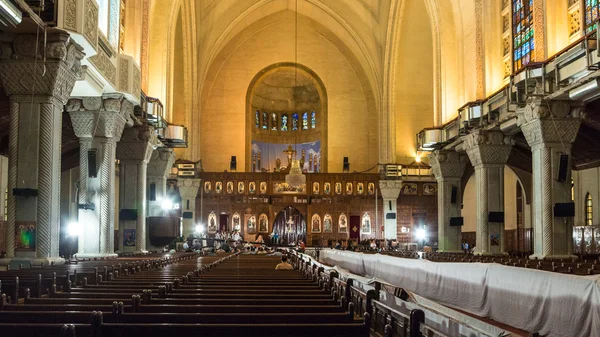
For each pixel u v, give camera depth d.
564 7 22.16
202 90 49.19
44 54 15.89
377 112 49.75
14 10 12.15
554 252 22.30
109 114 22.53
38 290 9.47
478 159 28.06
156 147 32.09
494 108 26.75
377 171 49.19
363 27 47.06
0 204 28.38
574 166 33.62
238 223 46.28
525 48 25.30
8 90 16.17
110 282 11.12
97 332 5.29
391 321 7.38
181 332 5.48
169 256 24.81
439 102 32.97
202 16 44.28
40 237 16.05
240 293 9.29
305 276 13.82
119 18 22.55
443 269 12.75
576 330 7.80
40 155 16.19
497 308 10.22
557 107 21.86
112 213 23.05
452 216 33.78
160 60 31.75
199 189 46.06
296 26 49.91
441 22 32.66
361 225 46.91
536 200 22.84
